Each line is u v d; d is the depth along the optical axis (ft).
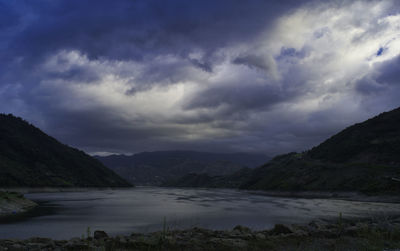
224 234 66.74
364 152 417.08
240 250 49.85
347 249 47.91
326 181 364.17
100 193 485.15
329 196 317.63
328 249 49.11
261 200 294.05
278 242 56.54
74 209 189.16
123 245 53.67
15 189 427.74
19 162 543.80
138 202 264.11
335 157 456.86
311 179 399.65
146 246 52.70
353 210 172.45
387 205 206.80
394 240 54.29
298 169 475.31
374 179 293.64
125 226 112.98
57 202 254.88
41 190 474.90
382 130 451.94
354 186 305.53
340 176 352.49
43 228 108.06
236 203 250.57
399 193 237.04
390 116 481.46
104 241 58.44
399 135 412.36
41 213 163.22
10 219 135.74
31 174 515.91
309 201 264.11
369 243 50.60
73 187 561.84
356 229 65.77
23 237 88.94
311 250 48.67
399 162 337.31
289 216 146.00
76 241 61.21
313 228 76.64
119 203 249.55
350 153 437.17
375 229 64.44
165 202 265.95
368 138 450.30
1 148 559.38
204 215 153.79
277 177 516.73
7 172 462.60
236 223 120.37
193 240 57.57
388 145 393.29
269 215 151.74
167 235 62.49
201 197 369.30
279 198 330.13
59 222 125.59
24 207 185.47
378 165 340.59
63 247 53.72
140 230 102.63
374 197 253.24
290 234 63.93
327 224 87.66
